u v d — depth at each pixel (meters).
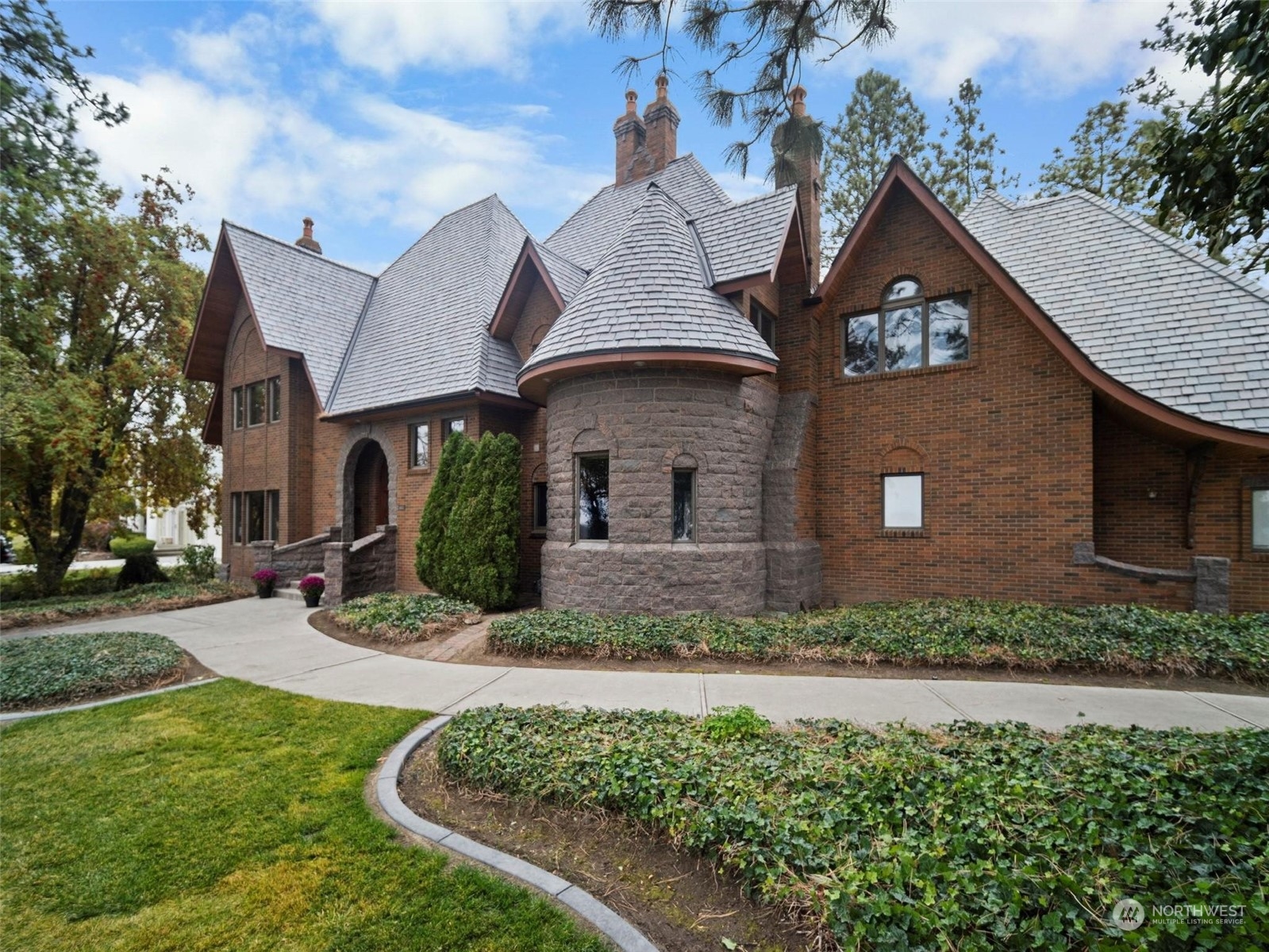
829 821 3.37
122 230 17.67
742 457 10.76
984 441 10.97
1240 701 6.12
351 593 13.72
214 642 10.03
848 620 8.83
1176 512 10.33
